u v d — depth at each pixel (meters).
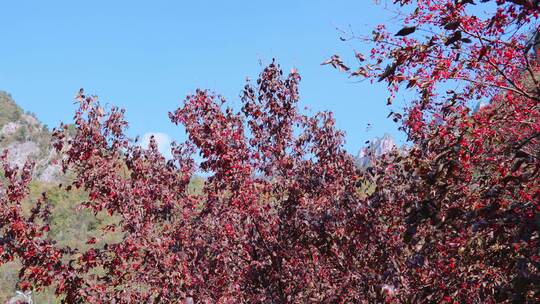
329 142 8.09
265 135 8.07
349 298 6.41
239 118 7.54
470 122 4.45
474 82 4.11
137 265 6.90
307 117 8.24
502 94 4.71
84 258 7.11
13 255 6.80
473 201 4.86
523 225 3.57
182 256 6.97
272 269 7.28
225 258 7.16
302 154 8.16
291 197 7.30
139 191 7.73
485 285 5.16
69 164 7.61
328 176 7.71
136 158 8.16
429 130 5.59
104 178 7.42
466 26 3.79
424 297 5.47
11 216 6.94
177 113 7.35
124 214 7.34
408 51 3.88
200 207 8.40
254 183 7.15
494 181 4.61
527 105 4.41
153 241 7.11
